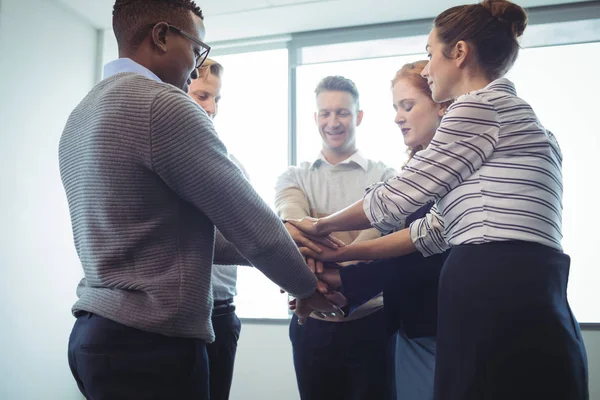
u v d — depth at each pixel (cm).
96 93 98
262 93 338
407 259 149
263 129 333
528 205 96
